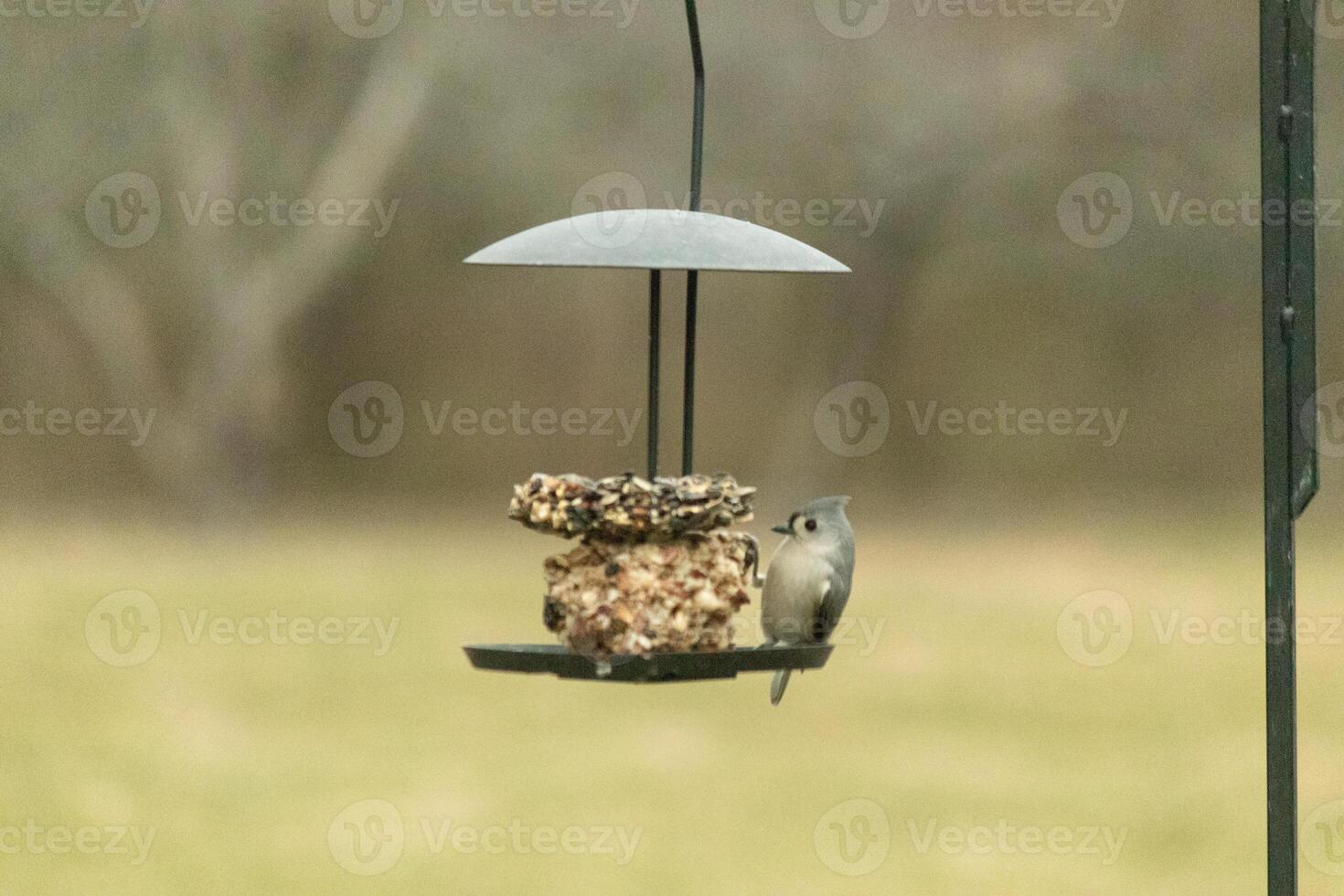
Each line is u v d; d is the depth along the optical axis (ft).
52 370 111.34
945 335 109.19
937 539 101.86
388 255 111.24
